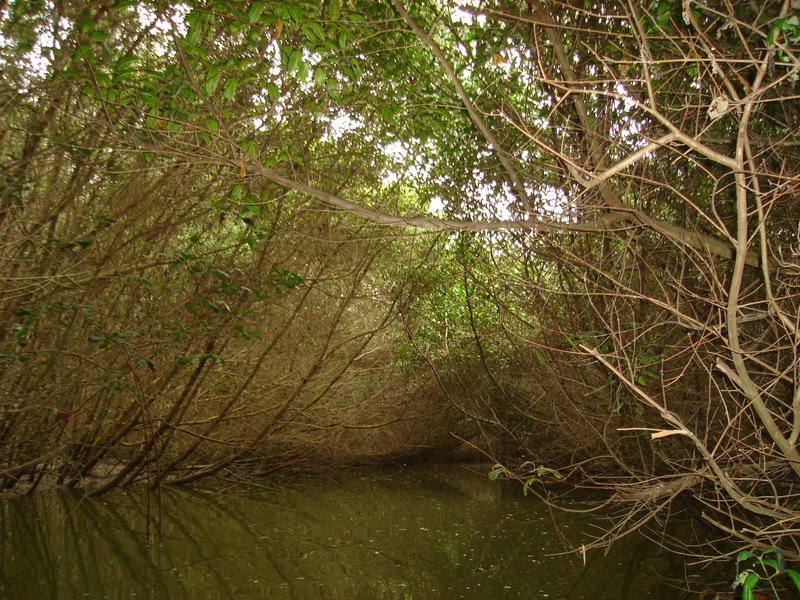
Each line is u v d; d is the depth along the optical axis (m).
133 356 7.33
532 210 5.35
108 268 7.64
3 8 5.38
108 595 5.63
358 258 9.95
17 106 6.15
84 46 5.27
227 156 5.57
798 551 4.66
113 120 6.00
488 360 11.76
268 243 8.47
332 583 6.15
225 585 5.99
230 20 5.15
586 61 6.04
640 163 5.77
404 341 12.09
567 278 7.39
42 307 6.10
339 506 9.73
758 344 5.44
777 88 4.78
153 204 7.55
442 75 6.79
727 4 3.67
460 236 8.59
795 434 3.92
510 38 6.25
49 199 6.79
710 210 6.00
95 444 9.12
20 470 8.39
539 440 11.68
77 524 7.83
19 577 5.94
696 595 5.87
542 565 6.79
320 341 10.77
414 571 6.57
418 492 11.18
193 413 10.59
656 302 4.66
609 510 9.30
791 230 5.27
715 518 7.23
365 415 12.45
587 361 6.66
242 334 8.26
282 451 11.70
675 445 7.52
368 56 6.47
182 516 8.55
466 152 7.64
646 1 4.74
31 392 7.53
